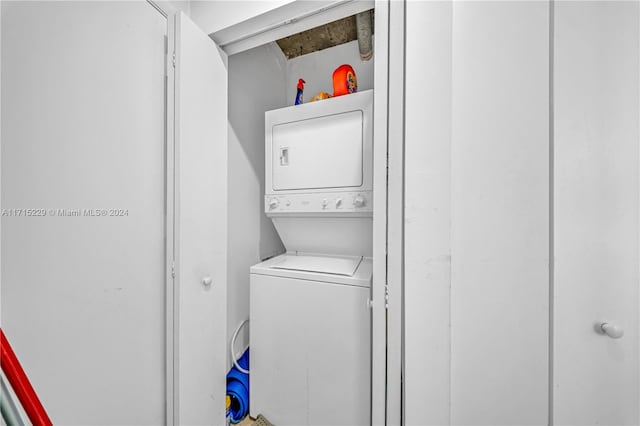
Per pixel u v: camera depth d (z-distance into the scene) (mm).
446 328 1083
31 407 736
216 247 1533
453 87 1052
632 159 874
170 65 1284
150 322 1297
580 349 933
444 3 1060
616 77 877
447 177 1064
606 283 905
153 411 1316
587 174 912
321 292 1603
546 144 954
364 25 1904
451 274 1070
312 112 1809
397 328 1163
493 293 1024
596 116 898
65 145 955
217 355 1562
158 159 1322
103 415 1102
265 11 1342
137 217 1224
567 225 931
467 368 1062
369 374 1478
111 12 1098
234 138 2010
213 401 1538
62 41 938
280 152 1908
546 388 976
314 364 1618
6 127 811
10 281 830
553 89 933
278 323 1722
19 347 851
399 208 1145
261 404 1778
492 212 1018
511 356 1011
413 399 1132
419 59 1095
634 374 891
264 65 2361
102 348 1094
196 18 1541
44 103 895
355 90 1944
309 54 2600
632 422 898
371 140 1637
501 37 994
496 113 1003
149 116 1273
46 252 911
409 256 1126
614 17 874
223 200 1585
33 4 859
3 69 798
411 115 1109
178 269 1295
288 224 2043
